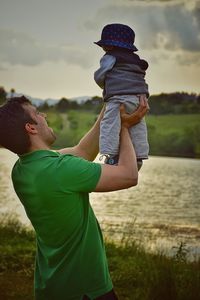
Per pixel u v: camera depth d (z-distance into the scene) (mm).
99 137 2758
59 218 2471
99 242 2570
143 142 2668
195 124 163750
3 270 8227
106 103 2729
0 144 2568
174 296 6922
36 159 2523
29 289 7324
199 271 7586
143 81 2732
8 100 2594
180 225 22781
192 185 61688
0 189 40969
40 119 2592
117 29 2770
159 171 95312
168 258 8711
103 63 2736
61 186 2443
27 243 10742
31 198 2500
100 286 2518
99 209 31797
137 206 35062
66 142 103625
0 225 12445
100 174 2447
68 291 2508
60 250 2510
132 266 8836
